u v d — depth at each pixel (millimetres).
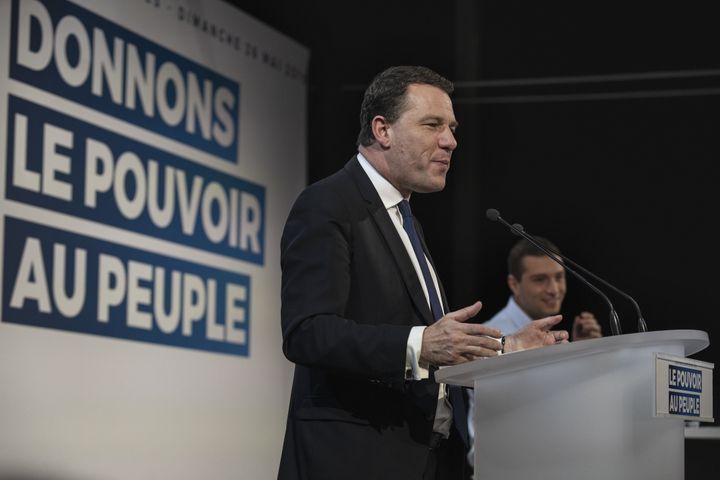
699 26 11461
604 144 11695
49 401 6961
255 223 9461
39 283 6941
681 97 11570
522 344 4250
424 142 4570
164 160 8281
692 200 11516
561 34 11672
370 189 4574
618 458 3525
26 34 6969
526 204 11805
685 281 11477
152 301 8016
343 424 4293
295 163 10203
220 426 8742
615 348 3557
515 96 11789
